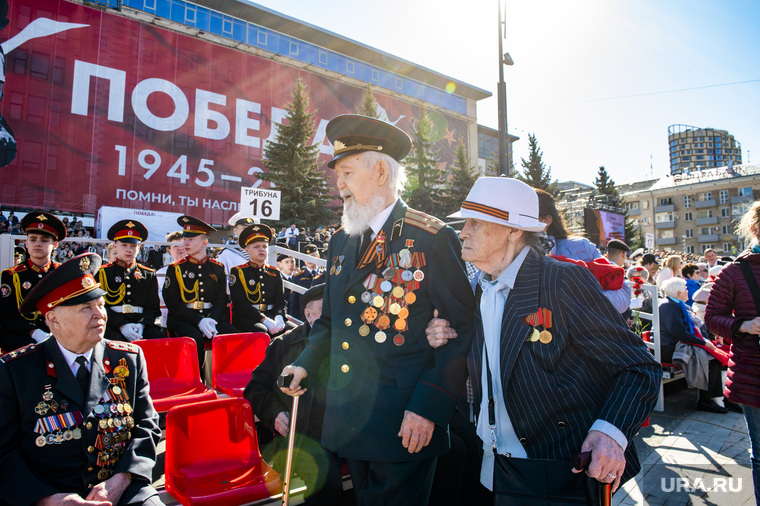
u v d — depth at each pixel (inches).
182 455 99.6
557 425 62.4
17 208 869.8
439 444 72.2
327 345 84.6
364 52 1364.4
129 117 990.4
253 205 269.1
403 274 74.3
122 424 86.4
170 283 194.2
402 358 71.7
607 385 62.9
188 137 1059.9
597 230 1112.2
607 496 56.0
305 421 107.1
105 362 89.3
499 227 69.7
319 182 1082.7
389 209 80.0
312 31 1246.9
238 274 207.8
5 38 875.4
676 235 2741.1
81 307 83.4
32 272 161.2
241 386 144.2
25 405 79.4
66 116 925.2
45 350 84.4
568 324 62.5
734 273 104.7
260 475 104.0
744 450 157.9
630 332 61.5
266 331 196.4
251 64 1167.6
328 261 87.6
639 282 218.5
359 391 71.7
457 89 1622.8
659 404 207.0
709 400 204.5
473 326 71.9
